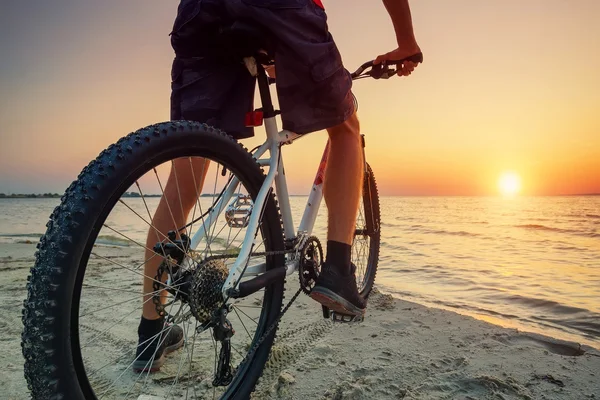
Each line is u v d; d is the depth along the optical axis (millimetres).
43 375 944
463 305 3934
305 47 1455
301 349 2295
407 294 4426
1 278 3945
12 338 2408
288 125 1515
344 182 1696
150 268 1803
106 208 1064
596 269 6188
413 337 2457
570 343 2424
